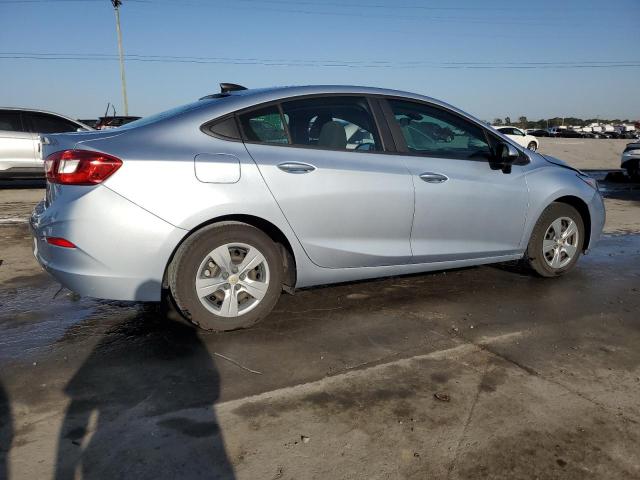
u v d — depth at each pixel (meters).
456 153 4.26
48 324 3.66
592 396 2.83
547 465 2.26
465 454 2.32
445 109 4.29
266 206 3.39
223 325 3.45
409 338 3.52
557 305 4.24
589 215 4.97
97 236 3.05
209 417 2.55
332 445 2.36
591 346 3.47
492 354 3.31
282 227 3.47
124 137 3.22
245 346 3.34
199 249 3.28
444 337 3.55
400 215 3.89
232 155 3.33
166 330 3.57
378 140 3.91
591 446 2.39
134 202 3.07
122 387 2.82
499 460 2.28
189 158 3.21
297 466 2.21
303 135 3.65
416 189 3.93
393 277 4.87
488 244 4.42
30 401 2.66
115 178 3.05
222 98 3.61
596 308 4.20
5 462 2.18
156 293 3.24
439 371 3.07
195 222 3.20
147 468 2.17
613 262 5.70
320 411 2.62
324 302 4.17
